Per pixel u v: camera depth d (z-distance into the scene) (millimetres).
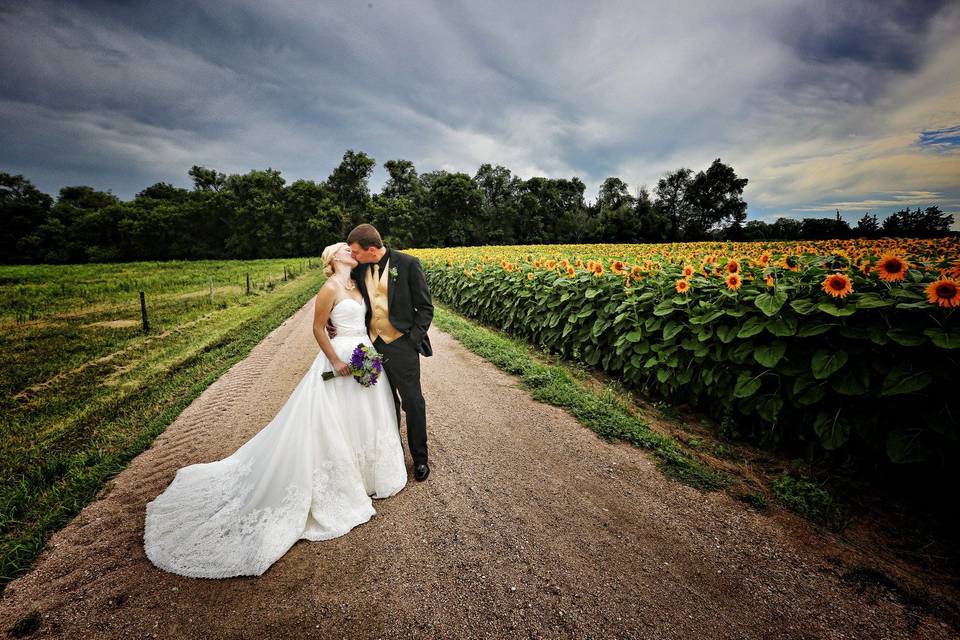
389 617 1938
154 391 5477
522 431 3963
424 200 85688
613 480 3133
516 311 8516
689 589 2111
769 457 3502
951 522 2629
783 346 3469
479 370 6000
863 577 2184
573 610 1977
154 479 3250
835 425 3098
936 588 2121
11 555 2396
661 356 4562
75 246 66375
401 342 2979
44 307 15008
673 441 3775
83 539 2555
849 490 2973
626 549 2400
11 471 3551
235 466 2938
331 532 2508
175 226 70188
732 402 3902
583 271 6949
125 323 11305
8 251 65812
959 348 2580
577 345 6277
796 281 3729
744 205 75000
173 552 2367
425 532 2539
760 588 2117
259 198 70250
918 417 2797
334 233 72062
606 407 4371
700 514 2729
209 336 9039
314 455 2602
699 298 4559
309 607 2000
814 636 1840
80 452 3799
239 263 48562
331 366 2756
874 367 2982
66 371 6809
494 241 80812
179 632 1875
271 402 4875
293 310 12656
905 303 2939
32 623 1937
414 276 3016
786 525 2617
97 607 2027
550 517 2689
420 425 3088
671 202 78875
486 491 2977
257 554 2287
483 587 2115
